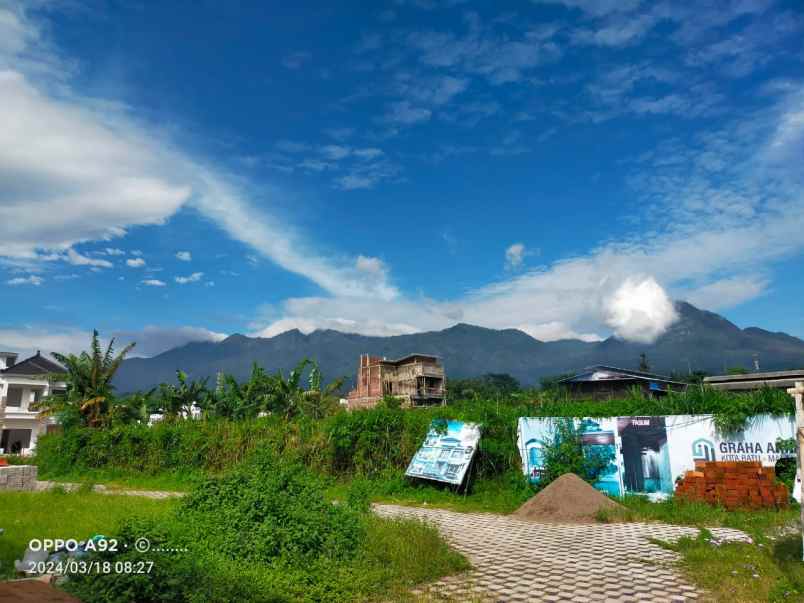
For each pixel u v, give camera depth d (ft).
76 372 89.81
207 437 72.59
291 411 108.68
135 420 96.37
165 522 28.04
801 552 27.04
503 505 47.11
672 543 31.65
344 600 21.42
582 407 53.52
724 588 22.89
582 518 40.73
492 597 22.33
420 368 178.40
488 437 55.26
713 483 41.83
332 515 29.17
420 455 56.54
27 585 19.25
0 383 140.26
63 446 79.51
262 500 28.35
